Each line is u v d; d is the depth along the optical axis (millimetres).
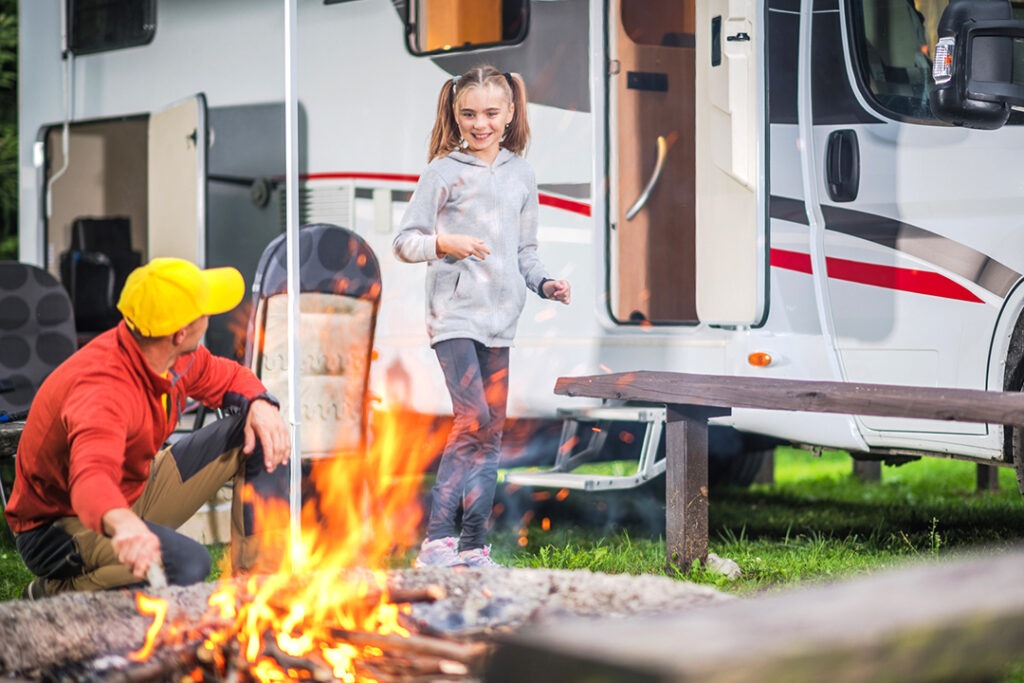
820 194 4680
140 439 2951
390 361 5637
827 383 3705
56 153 7242
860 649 1297
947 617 1370
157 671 2195
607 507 6086
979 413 3234
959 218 4418
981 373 4379
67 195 7188
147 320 2842
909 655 1345
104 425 2775
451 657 2193
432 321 4090
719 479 6797
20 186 7395
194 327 2936
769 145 4664
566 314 5238
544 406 5277
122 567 2938
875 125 4590
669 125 5367
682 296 5410
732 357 4836
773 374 4746
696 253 4895
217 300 3029
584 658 1256
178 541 2902
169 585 2746
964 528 5273
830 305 4660
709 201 4797
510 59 5344
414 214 4121
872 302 4586
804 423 4770
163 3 6656
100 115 6977
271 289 4398
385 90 5691
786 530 5422
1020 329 4309
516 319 4145
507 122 4125
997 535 5039
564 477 4863
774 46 4719
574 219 5211
